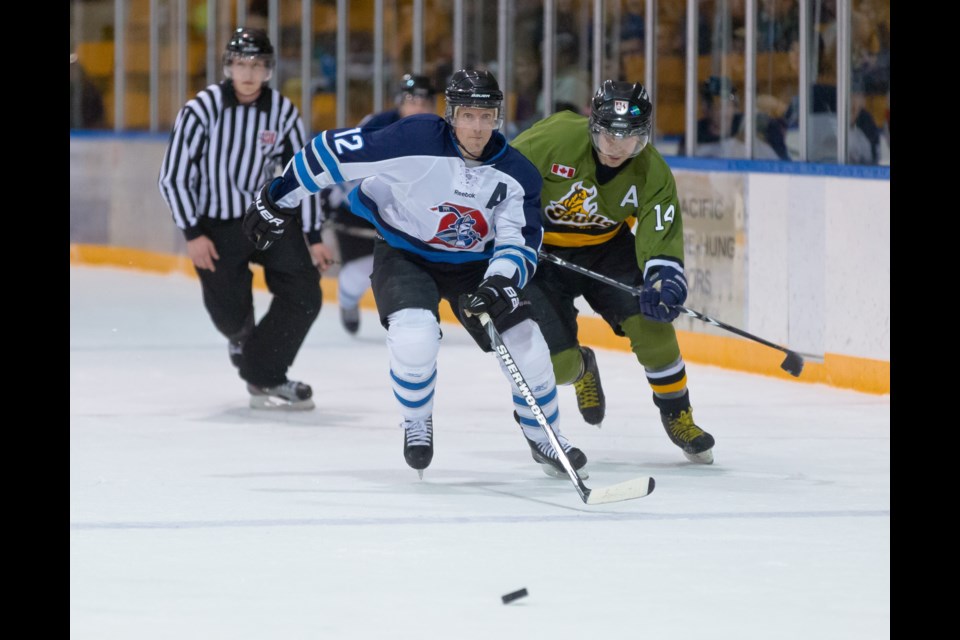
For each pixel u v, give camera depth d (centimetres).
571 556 1002
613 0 2434
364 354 2267
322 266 1731
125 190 3544
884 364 1856
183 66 3434
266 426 1614
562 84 2572
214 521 1115
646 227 1310
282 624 832
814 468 1362
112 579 931
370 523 1109
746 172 2080
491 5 2706
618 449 1476
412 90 2141
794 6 2070
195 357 2198
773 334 2044
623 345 2306
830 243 1945
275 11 3222
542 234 1243
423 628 827
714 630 826
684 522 1118
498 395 1852
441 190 1201
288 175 1229
